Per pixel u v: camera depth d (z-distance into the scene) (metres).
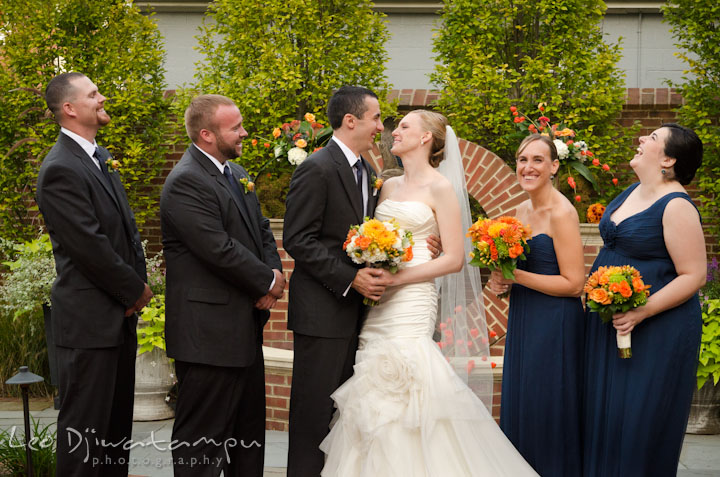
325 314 3.12
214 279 3.12
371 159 5.55
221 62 6.40
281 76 6.12
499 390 4.91
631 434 3.01
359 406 3.03
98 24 6.64
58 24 6.58
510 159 6.42
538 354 3.25
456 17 6.35
